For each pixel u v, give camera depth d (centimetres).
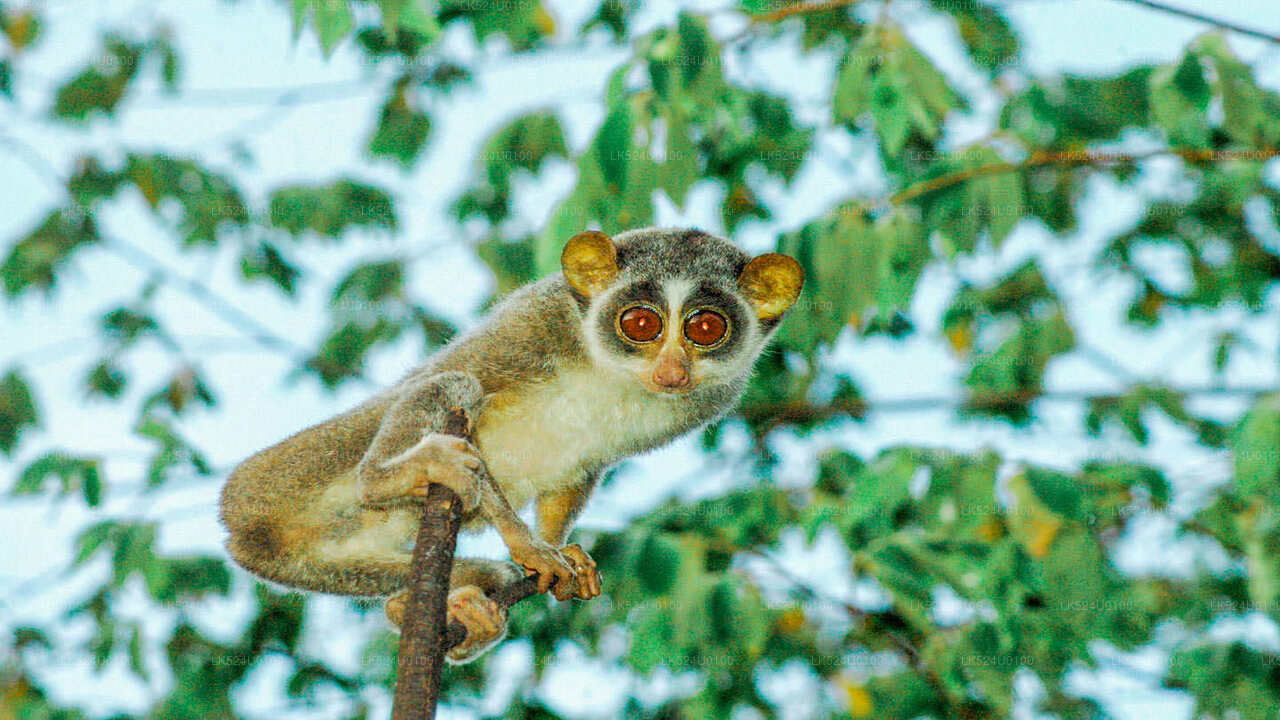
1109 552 1255
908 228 941
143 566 1126
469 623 721
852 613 1289
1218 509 1180
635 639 1045
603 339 846
